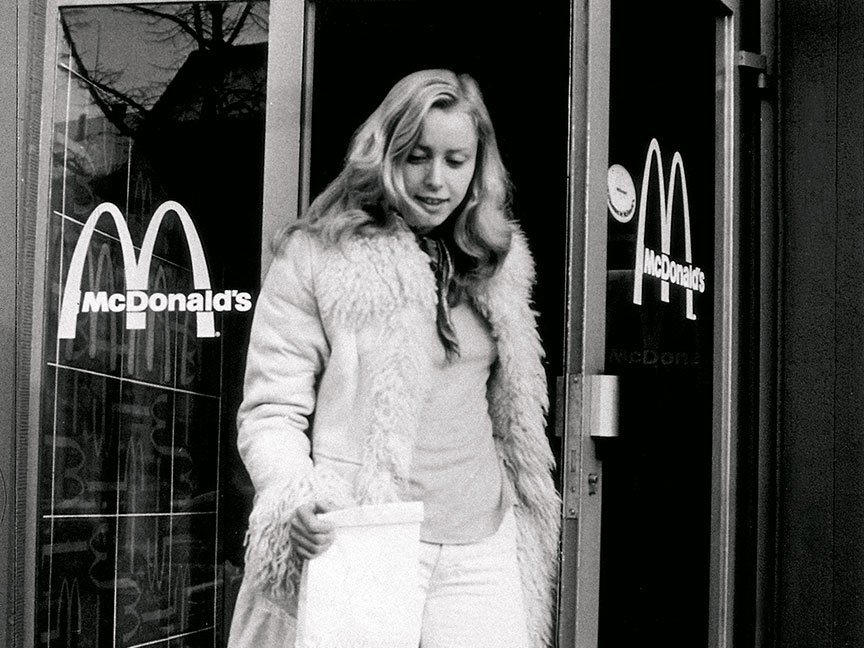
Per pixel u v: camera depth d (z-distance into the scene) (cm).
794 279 271
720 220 266
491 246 229
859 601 261
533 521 232
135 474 240
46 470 241
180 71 244
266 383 225
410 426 222
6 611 237
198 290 241
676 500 254
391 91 232
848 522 263
